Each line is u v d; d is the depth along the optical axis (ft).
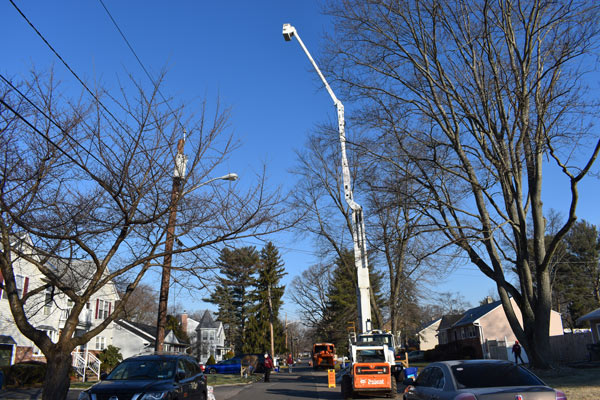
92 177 37.52
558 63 51.37
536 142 55.67
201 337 244.22
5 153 36.60
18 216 35.86
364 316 70.95
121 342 149.59
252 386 83.76
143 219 42.14
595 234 181.88
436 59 60.08
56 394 34.53
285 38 75.10
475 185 60.13
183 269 43.29
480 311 163.84
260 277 194.90
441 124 61.46
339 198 106.32
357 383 57.72
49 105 38.75
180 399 36.11
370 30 62.95
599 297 180.45
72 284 44.75
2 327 79.46
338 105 78.38
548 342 60.13
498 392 21.88
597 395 40.70
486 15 55.83
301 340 472.44
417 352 187.52
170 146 41.70
